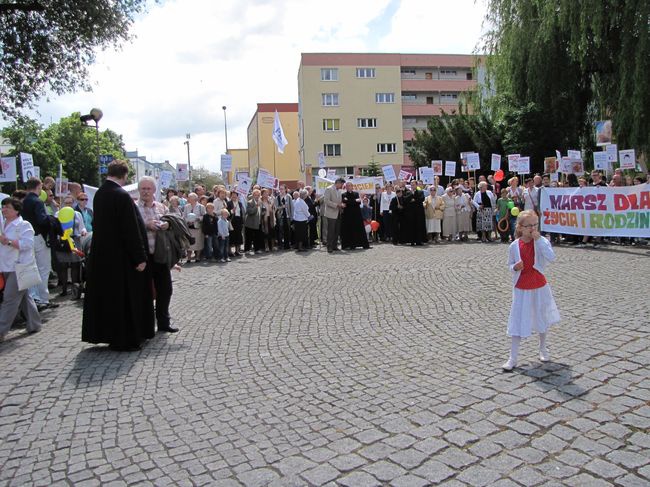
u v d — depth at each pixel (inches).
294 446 145.5
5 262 275.3
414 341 242.2
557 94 929.5
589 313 270.8
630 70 776.3
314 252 641.0
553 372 190.4
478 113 1253.1
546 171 780.6
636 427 145.1
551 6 825.5
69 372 217.8
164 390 193.6
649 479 120.4
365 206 746.2
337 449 142.2
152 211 274.2
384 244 704.4
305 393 184.5
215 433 156.2
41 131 1924.2
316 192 863.1
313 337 257.1
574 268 417.7
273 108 2824.8
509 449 136.9
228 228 594.9
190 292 395.5
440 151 1406.3
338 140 2346.2
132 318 246.4
